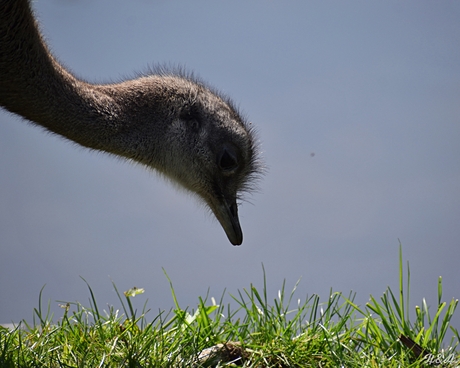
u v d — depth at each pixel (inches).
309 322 856.3
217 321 845.2
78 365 712.4
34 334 828.0
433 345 799.7
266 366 740.7
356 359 752.3
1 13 903.7
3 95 954.1
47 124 983.6
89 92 1005.2
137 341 773.3
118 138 1027.3
